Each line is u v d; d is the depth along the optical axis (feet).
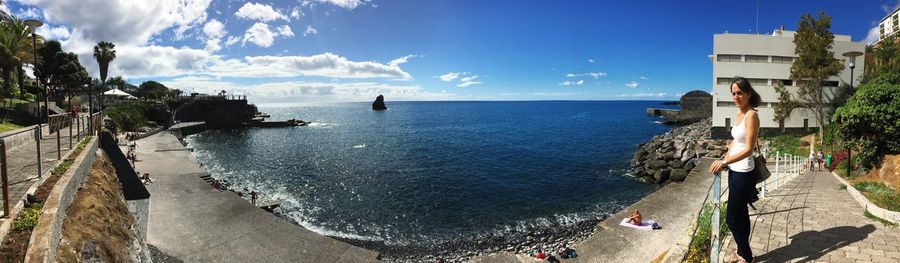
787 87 119.34
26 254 19.47
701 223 22.72
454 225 69.77
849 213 25.89
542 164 127.24
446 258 55.62
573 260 42.70
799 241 19.85
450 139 207.72
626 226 49.90
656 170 101.35
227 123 281.54
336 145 182.50
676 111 383.04
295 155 151.43
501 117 453.99
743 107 13.94
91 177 42.83
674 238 46.52
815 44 104.22
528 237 62.64
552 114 531.09
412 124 331.98
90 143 52.24
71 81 122.93
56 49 120.98
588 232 63.26
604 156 142.31
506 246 59.41
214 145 187.32
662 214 53.62
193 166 102.32
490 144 183.73
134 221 44.24
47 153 45.37
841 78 116.78
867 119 46.55
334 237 64.44
